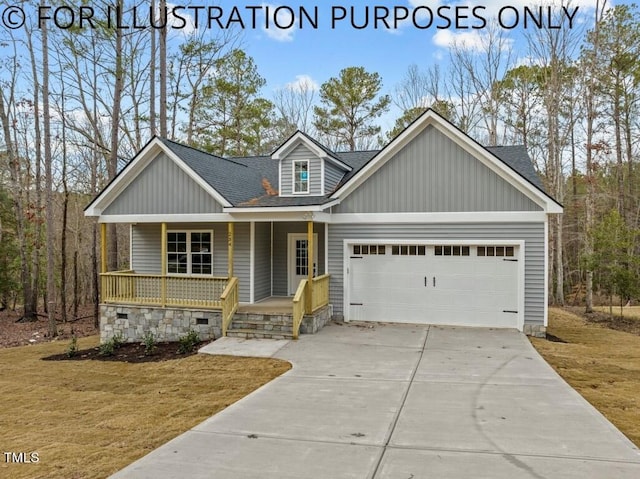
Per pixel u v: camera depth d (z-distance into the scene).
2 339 16.91
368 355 10.32
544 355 10.45
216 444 5.71
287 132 35.09
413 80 30.92
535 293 12.65
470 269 13.21
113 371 10.43
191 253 15.52
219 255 15.16
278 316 12.59
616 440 5.67
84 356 12.29
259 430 6.14
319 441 5.73
